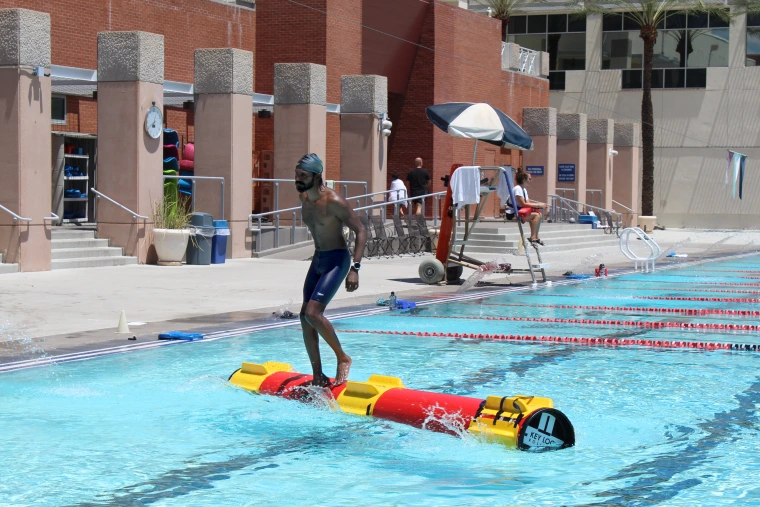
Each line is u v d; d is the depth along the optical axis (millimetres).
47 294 14828
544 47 51938
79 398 8023
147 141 20406
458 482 5715
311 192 7801
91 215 25125
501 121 17891
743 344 11250
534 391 8469
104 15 24391
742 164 36844
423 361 10039
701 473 5902
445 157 35250
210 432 6941
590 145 42312
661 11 44812
